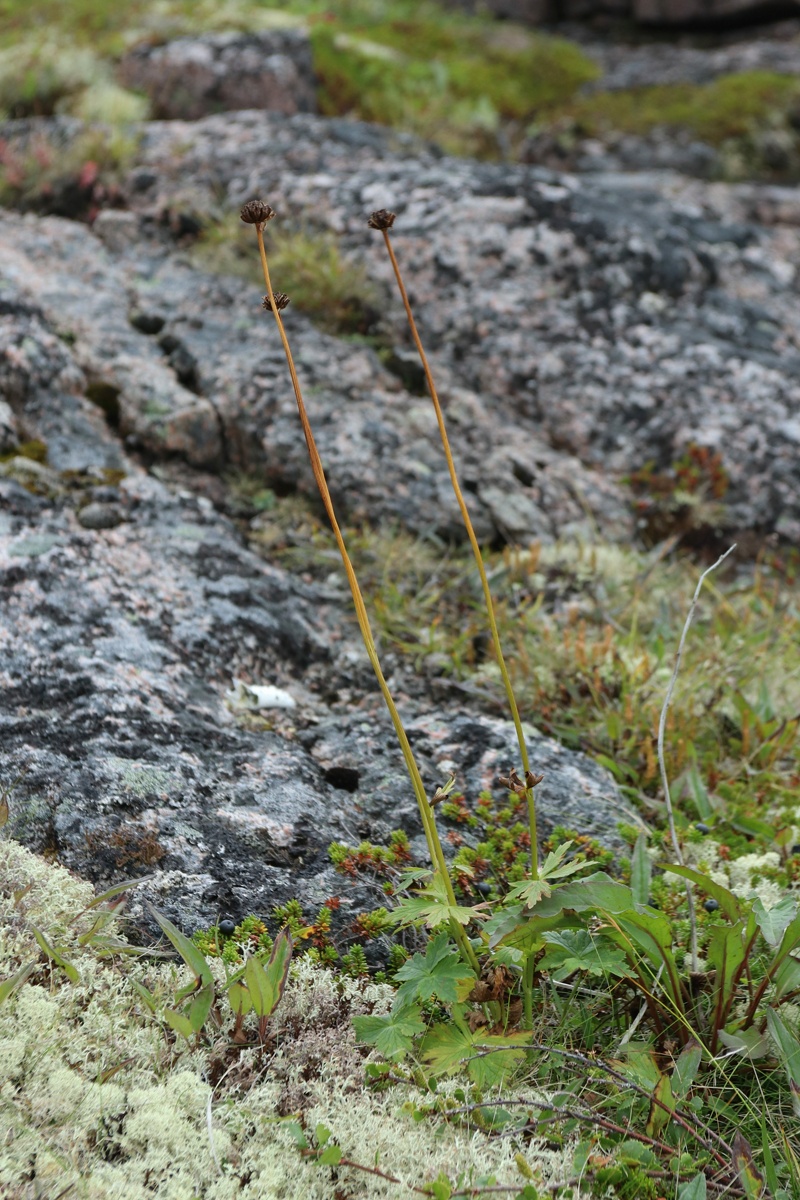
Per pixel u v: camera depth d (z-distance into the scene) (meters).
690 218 5.59
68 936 1.85
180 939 1.71
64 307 4.14
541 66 8.65
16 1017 1.68
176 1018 1.65
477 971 1.84
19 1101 1.57
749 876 2.32
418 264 4.71
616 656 3.03
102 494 3.37
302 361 4.14
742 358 4.55
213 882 2.09
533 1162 1.62
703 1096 1.80
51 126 5.53
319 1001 1.89
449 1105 1.69
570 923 1.77
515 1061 1.78
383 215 1.71
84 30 7.14
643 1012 1.90
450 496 3.84
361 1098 1.70
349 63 7.02
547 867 1.82
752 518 4.12
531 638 3.21
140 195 5.05
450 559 3.72
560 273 4.72
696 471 4.14
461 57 8.53
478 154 7.06
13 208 5.06
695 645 3.29
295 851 2.22
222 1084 1.73
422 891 1.80
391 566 3.57
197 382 3.99
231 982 1.72
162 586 3.00
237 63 6.26
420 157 5.41
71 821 2.14
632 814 2.50
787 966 1.81
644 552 4.01
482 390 4.40
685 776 2.66
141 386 3.86
